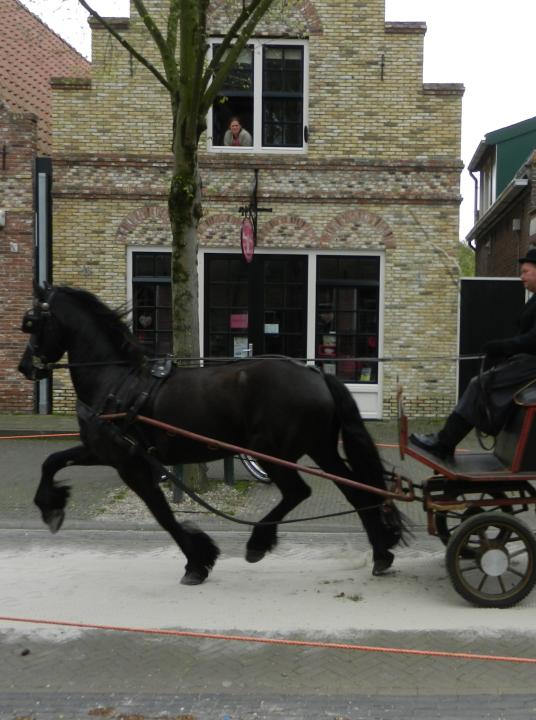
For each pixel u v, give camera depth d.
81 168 14.24
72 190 14.25
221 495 8.81
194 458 5.77
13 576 6.17
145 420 5.55
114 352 5.90
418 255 14.39
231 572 6.26
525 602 5.51
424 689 4.27
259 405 5.60
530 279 5.45
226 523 7.86
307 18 14.09
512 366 5.45
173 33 8.63
